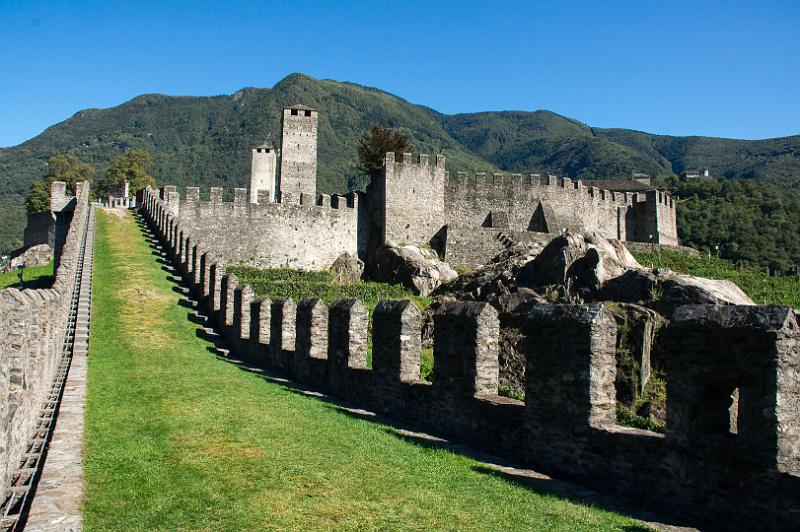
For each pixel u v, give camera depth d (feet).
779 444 30.45
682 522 33.53
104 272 133.59
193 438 44.47
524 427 43.86
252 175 317.42
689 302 88.28
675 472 34.55
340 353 66.08
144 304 113.70
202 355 87.15
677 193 454.40
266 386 67.97
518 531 31.40
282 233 223.30
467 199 253.24
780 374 30.68
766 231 332.60
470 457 44.75
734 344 32.45
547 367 42.50
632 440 36.91
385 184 238.89
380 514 32.86
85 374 65.05
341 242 235.40
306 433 47.60
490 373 49.42
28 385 41.01
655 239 287.89
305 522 31.37
